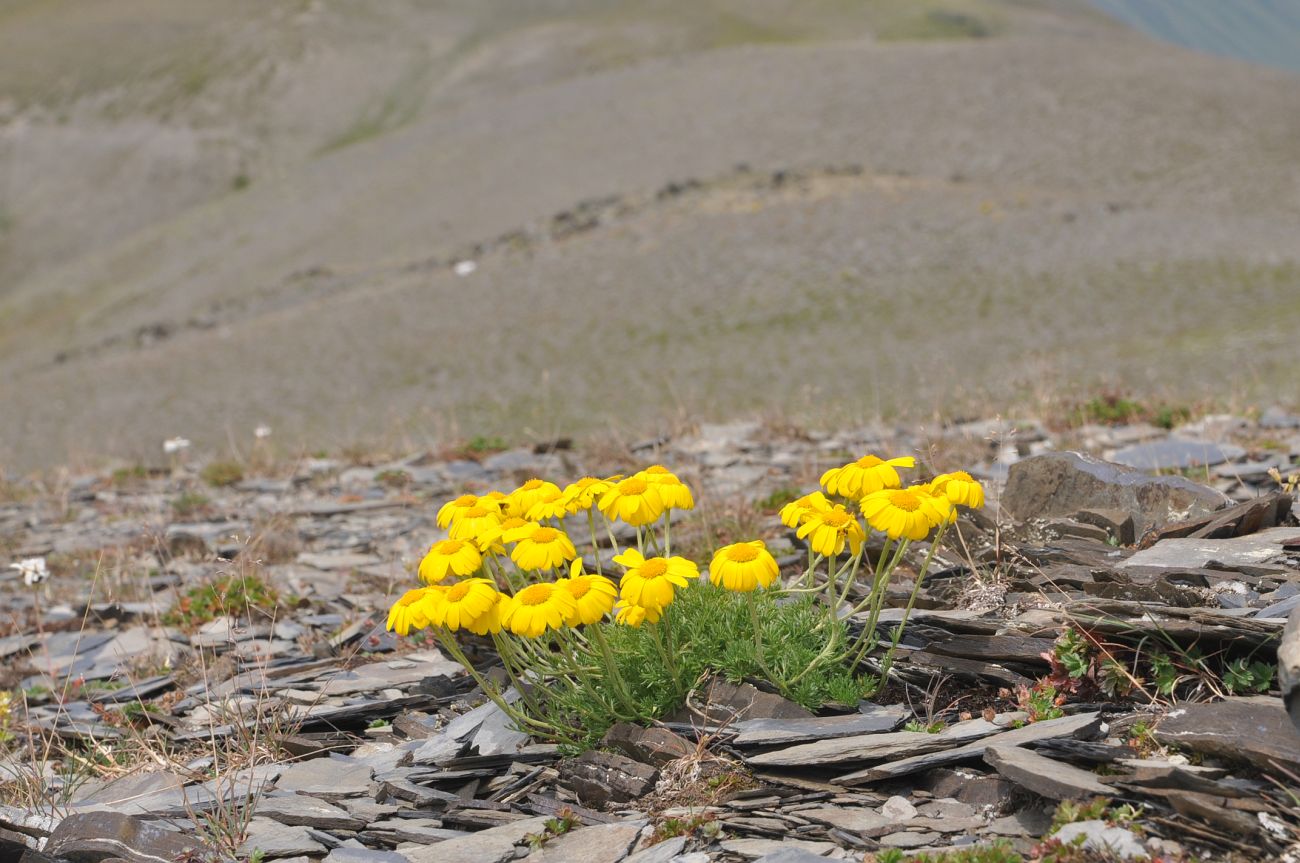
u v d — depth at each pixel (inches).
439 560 167.5
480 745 186.2
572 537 330.0
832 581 180.4
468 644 240.7
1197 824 132.6
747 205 2416.3
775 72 4379.9
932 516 166.1
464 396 1477.6
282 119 7027.6
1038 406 527.8
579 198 3216.0
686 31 7805.1
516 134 4291.3
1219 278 1739.7
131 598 338.3
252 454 605.6
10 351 3316.9
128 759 209.9
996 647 179.3
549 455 518.0
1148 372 1097.4
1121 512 231.1
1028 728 157.5
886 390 1211.9
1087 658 167.5
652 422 595.8
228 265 3526.1
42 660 290.8
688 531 317.7
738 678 177.9
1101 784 140.0
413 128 4990.2
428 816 168.1
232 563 297.1
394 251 3134.8
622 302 1907.0
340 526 410.9
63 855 161.0
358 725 216.1
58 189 6373.0
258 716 207.3
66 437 1478.8
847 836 143.9
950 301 1745.8
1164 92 3686.0
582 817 159.2
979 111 3612.2
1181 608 169.5
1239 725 143.6
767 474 408.2
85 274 3966.5
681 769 164.9
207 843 159.3
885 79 4005.9
